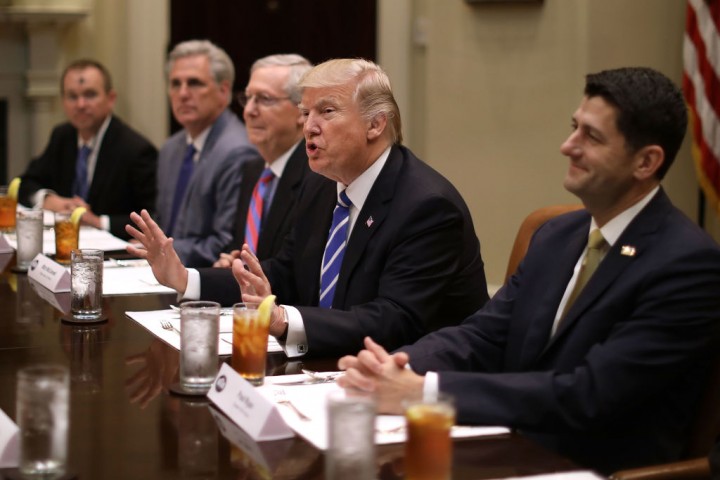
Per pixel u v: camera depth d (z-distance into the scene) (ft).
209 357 5.60
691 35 15.33
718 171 15.06
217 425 5.08
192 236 12.44
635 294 5.67
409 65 19.40
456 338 6.43
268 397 5.49
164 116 19.58
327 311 6.87
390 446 4.79
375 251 7.47
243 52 19.83
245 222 10.77
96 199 15.60
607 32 16.76
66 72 15.65
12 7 18.99
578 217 6.46
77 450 4.68
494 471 4.56
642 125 5.62
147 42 19.36
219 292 8.09
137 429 5.00
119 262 9.96
